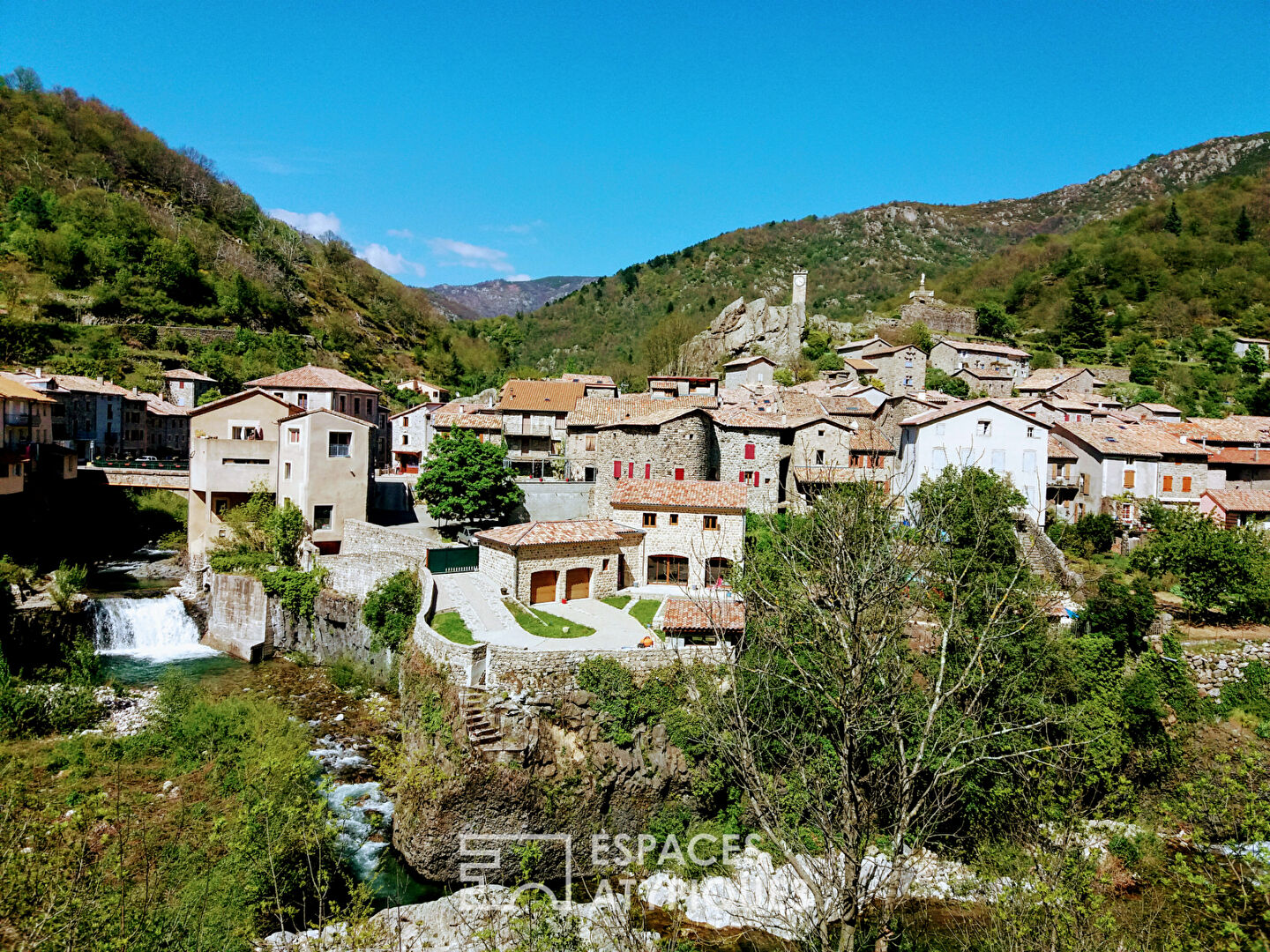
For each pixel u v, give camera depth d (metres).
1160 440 57.97
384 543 53.25
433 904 26.42
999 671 25.48
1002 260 173.75
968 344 107.69
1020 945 15.24
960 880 25.28
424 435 93.12
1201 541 42.97
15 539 59.56
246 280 139.12
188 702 39.28
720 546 47.94
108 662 48.50
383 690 44.78
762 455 56.06
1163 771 32.91
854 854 14.50
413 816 30.72
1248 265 140.00
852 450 59.97
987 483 40.28
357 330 161.75
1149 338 119.06
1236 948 16.36
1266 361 109.44
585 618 41.94
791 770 22.11
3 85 159.38
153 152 171.12
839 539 16.70
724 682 31.81
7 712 36.62
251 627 51.97
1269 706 36.06
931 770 19.83
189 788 31.39
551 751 32.78
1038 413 68.44
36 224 125.31
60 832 20.53
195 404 96.44
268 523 57.16
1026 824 24.45
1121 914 21.70
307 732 38.66
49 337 100.56
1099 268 146.38
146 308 120.69
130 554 66.88
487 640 37.62
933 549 19.73
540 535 44.56
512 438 76.44
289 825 26.17
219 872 24.86
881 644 16.02
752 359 93.81
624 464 58.91
